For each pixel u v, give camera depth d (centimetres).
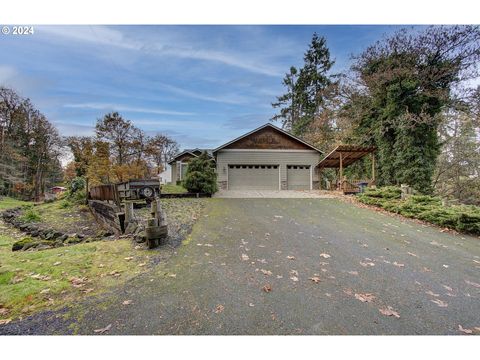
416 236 583
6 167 2284
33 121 2614
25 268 345
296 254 434
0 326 223
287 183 1598
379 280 341
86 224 891
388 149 1455
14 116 2402
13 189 2469
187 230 560
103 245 454
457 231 640
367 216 780
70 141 2667
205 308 257
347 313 257
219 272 348
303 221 690
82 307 254
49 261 372
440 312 266
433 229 657
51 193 2859
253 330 227
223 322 236
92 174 2169
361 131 1702
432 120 1290
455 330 238
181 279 323
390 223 700
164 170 3406
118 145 2400
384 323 243
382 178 1509
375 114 1620
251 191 1436
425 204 805
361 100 1711
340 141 2033
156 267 359
